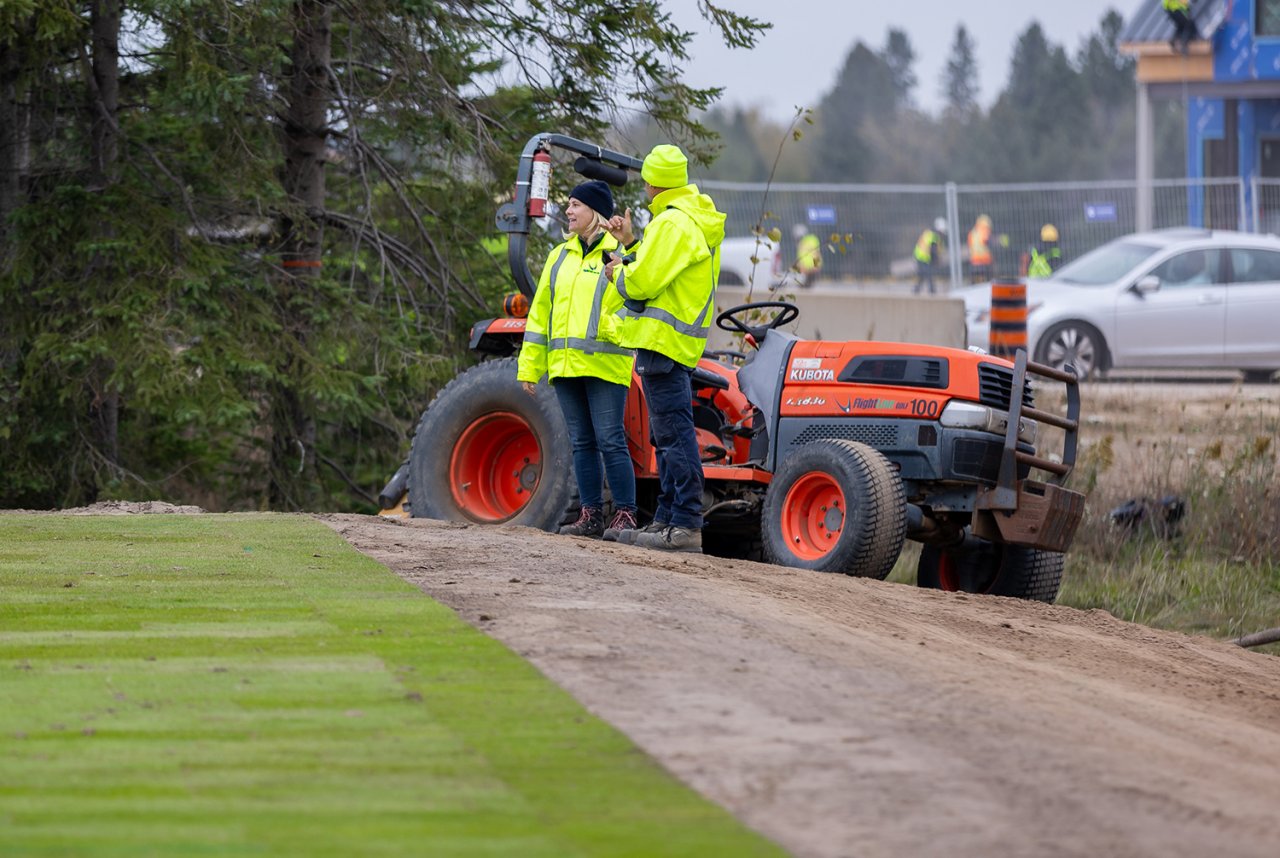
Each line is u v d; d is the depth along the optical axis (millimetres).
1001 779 13680
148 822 12078
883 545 27359
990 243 88188
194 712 15141
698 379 31234
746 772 13555
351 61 48250
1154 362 67750
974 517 28688
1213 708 19516
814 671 17594
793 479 28594
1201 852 12117
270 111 46156
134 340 42375
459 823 12172
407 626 19047
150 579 22141
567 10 46875
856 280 89000
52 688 15961
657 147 27828
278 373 44875
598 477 30172
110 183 45594
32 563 23438
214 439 50625
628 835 11945
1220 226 87250
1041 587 30859
